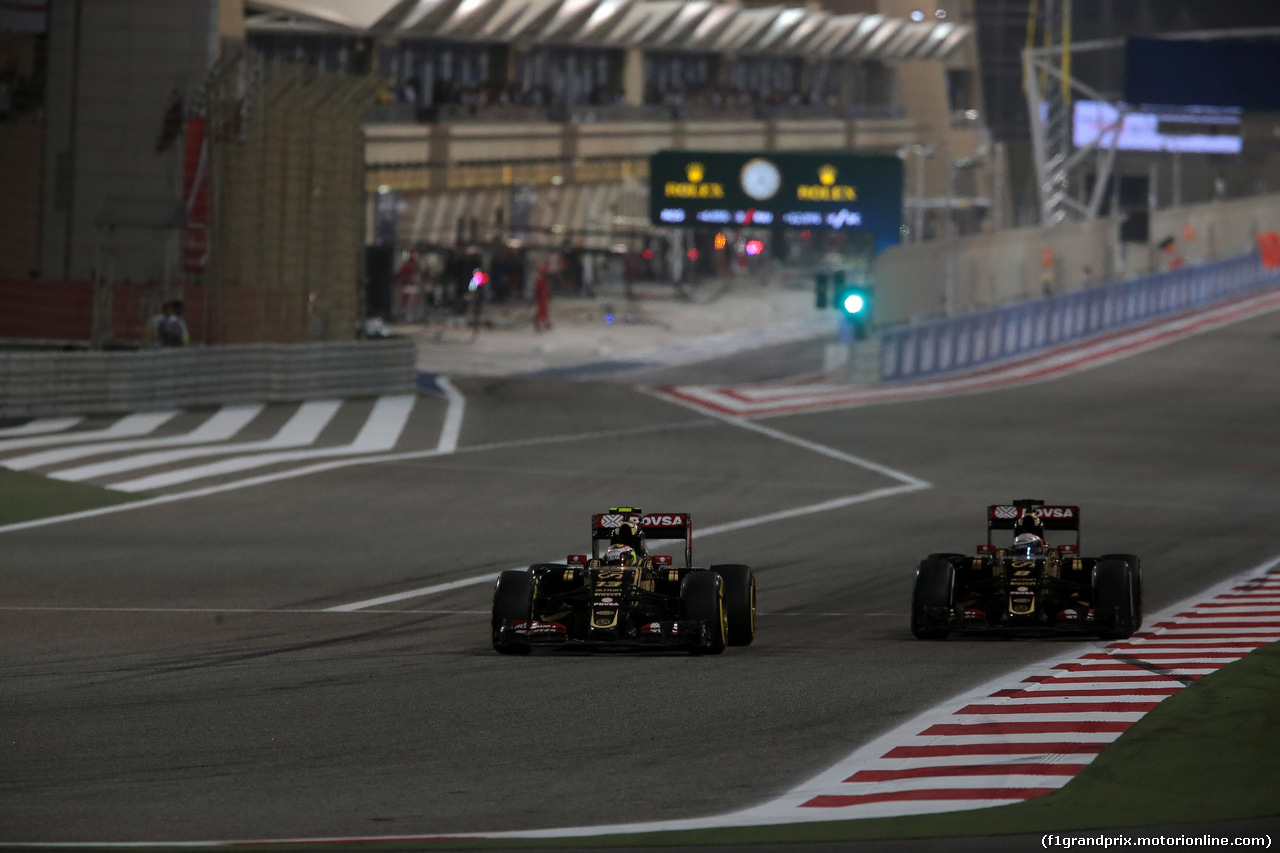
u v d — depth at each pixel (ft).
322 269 433.48
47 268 448.24
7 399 353.92
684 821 86.33
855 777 96.78
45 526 243.19
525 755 102.63
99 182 446.19
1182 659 142.82
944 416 447.01
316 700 121.70
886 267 543.80
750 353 632.79
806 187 547.90
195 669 137.69
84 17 444.96
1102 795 92.27
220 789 93.40
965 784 94.89
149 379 380.37
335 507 273.95
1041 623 155.22
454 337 639.76
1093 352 615.57
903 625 172.65
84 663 140.77
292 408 406.21
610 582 144.36
